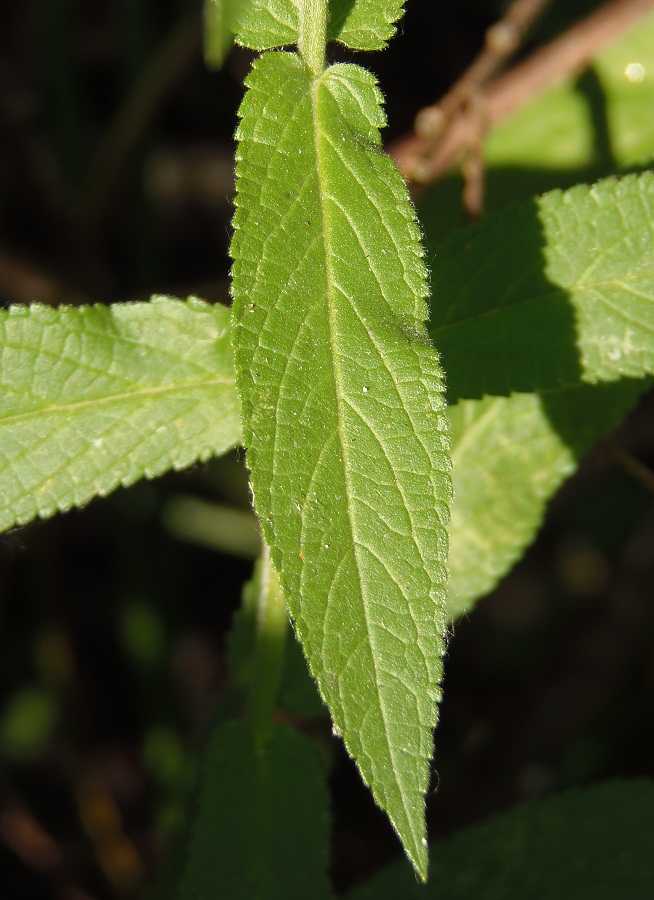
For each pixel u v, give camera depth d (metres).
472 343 0.38
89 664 0.64
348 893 0.40
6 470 0.37
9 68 0.72
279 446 0.35
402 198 0.36
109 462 0.38
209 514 0.62
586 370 0.38
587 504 0.66
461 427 0.41
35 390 0.38
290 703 0.40
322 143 0.36
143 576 0.60
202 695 0.63
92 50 0.73
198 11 0.57
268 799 0.39
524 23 0.49
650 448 0.67
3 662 0.62
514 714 0.60
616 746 0.58
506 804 0.57
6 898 0.56
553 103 0.53
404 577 0.35
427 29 0.72
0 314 0.38
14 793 0.59
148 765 0.59
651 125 0.52
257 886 0.38
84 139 0.65
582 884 0.40
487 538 0.41
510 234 0.38
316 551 0.35
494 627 0.64
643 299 0.38
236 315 0.35
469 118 0.47
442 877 0.40
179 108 0.75
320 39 0.36
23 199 0.69
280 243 0.35
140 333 0.38
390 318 0.35
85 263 0.68
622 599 0.62
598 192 0.38
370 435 0.35
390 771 0.34
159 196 0.74
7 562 0.64
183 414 0.38
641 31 0.53
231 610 0.67
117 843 0.59
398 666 0.34
